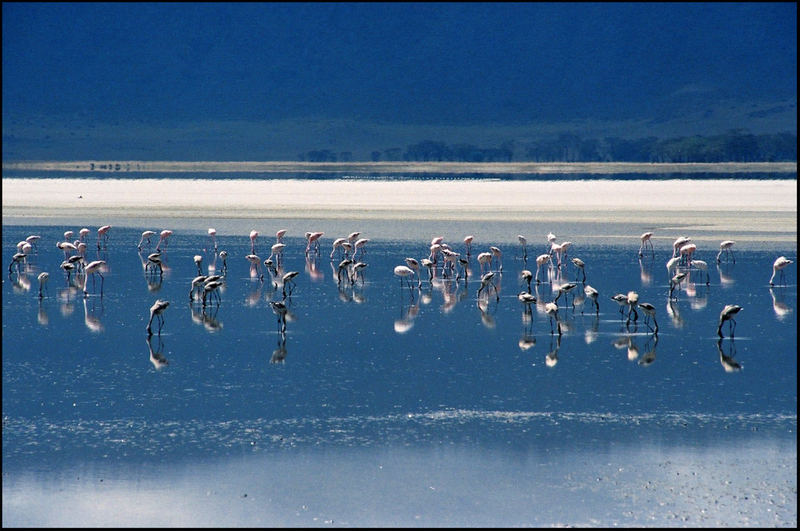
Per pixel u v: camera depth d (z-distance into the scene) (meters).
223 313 65.69
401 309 67.44
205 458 38.28
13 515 33.56
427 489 35.44
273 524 33.00
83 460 38.06
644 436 40.41
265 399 45.53
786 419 42.34
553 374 49.62
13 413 43.56
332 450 39.00
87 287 77.19
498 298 72.31
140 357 53.31
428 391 46.72
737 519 33.09
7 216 149.12
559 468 37.16
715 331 59.47
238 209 162.12
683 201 173.25
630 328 60.56
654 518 33.22
